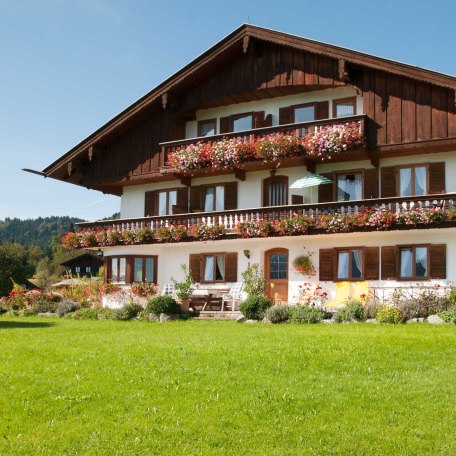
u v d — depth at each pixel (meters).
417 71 24.03
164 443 9.16
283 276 27.48
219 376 12.32
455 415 10.02
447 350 14.38
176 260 29.66
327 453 8.77
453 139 23.72
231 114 29.69
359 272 25.41
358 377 12.24
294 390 11.35
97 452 8.92
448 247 23.83
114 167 31.52
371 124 25.20
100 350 15.34
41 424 10.04
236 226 26.89
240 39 27.80
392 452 8.77
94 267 70.19
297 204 26.19
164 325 22.22
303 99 27.97
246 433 9.46
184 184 30.11
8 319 27.23
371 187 25.92
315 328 18.97
